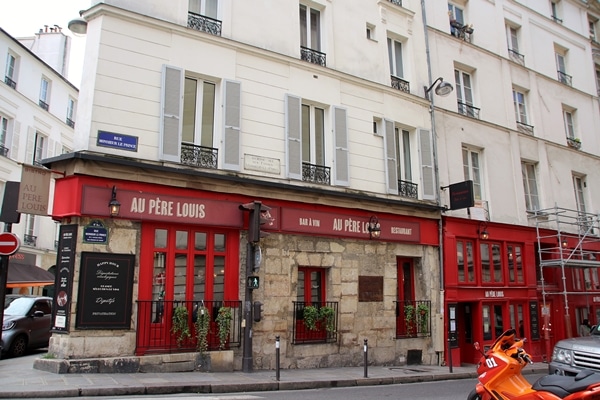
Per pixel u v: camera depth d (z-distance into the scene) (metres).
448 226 15.90
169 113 11.24
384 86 15.27
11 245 10.80
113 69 10.77
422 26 17.22
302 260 12.74
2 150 21.89
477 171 17.89
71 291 9.70
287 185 12.52
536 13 21.70
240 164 12.09
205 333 10.66
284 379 10.19
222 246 11.73
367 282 13.86
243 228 11.84
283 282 12.32
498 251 17.41
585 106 22.81
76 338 9.59
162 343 10.49
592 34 25.31
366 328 13.59
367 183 14.43
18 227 22.77
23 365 10.59
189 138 11.82
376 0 16.03
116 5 11.02
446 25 18.09
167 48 11.56
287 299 12.32
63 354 9.54
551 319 18.38
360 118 14.70
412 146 16.09
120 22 11.01
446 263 15.55
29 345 13.30
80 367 9.37
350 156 14.23
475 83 18.61
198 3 12.59
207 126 12.12
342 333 13.10
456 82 18.14
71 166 10.17
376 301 13.94
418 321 14.59
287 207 12.61
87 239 9.95
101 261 10.00
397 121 15.60
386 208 14.54
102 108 10.49
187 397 8.16
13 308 13.72
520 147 19.28
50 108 25.70
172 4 11.84
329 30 14.59
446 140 16.88
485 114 18.45
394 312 14.24
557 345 8.93
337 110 14.11
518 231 17.94
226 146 11.91
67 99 27.48
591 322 19.78
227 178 11.62
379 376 11.43
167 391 8.57
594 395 5.77
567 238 19.52
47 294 25.84
